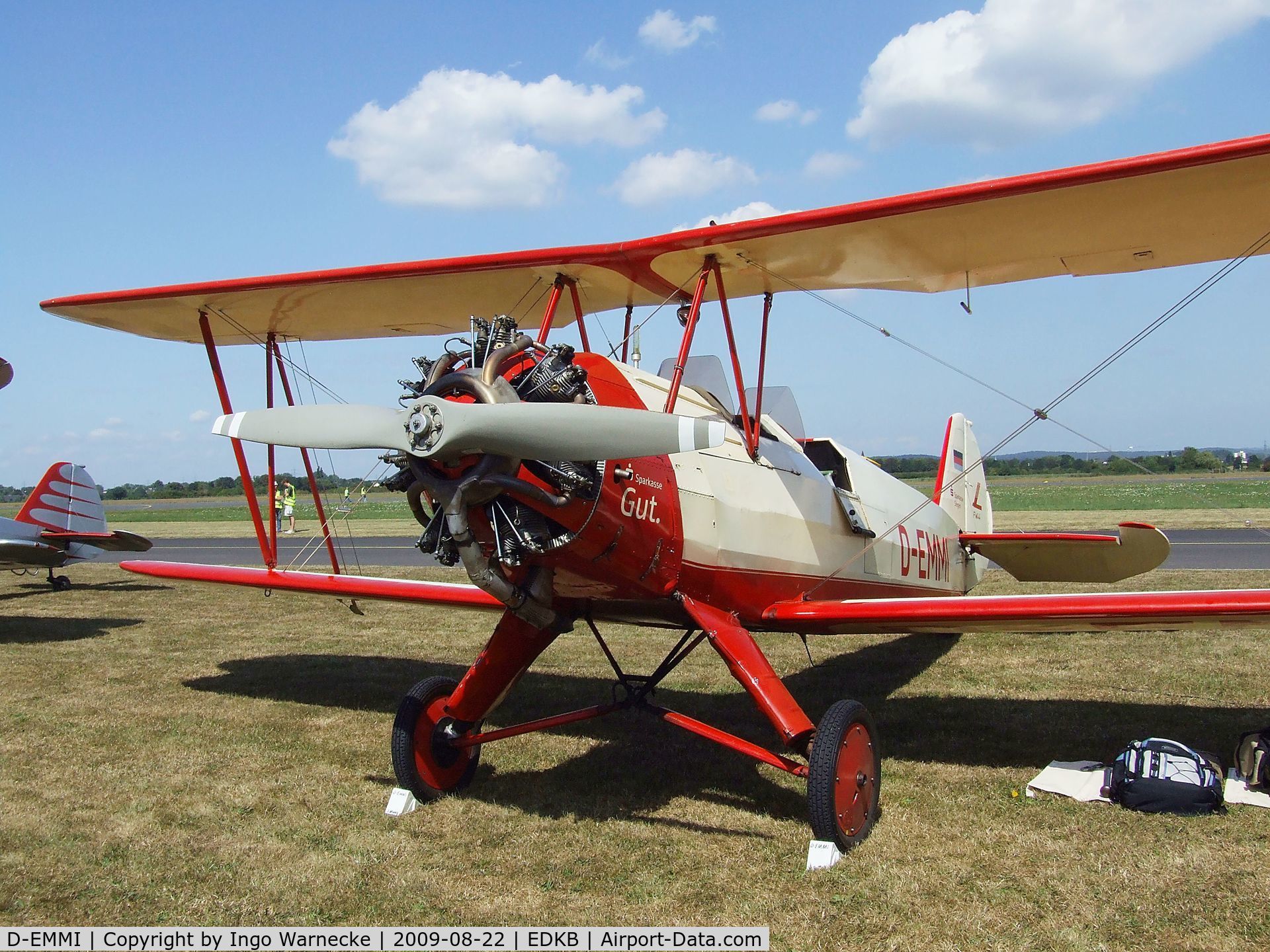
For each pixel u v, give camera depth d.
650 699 6.21
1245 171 3.51
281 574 6.31
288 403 6.41
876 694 6.25
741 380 4.86
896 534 6.64
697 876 3.35
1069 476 58.78
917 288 5.22
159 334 6.20
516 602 3.68
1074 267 4.75
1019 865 3.39
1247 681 6.30
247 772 4.59
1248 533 18.23
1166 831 3.68
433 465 3.46
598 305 5.57
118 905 3.14
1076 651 7.57
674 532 4.16
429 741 4.23
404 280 4.97
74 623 9.53
